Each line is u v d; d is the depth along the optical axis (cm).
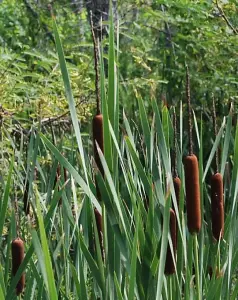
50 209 252
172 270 253
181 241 260
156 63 853
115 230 239
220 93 759
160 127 248
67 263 301
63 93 618
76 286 260
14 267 262
